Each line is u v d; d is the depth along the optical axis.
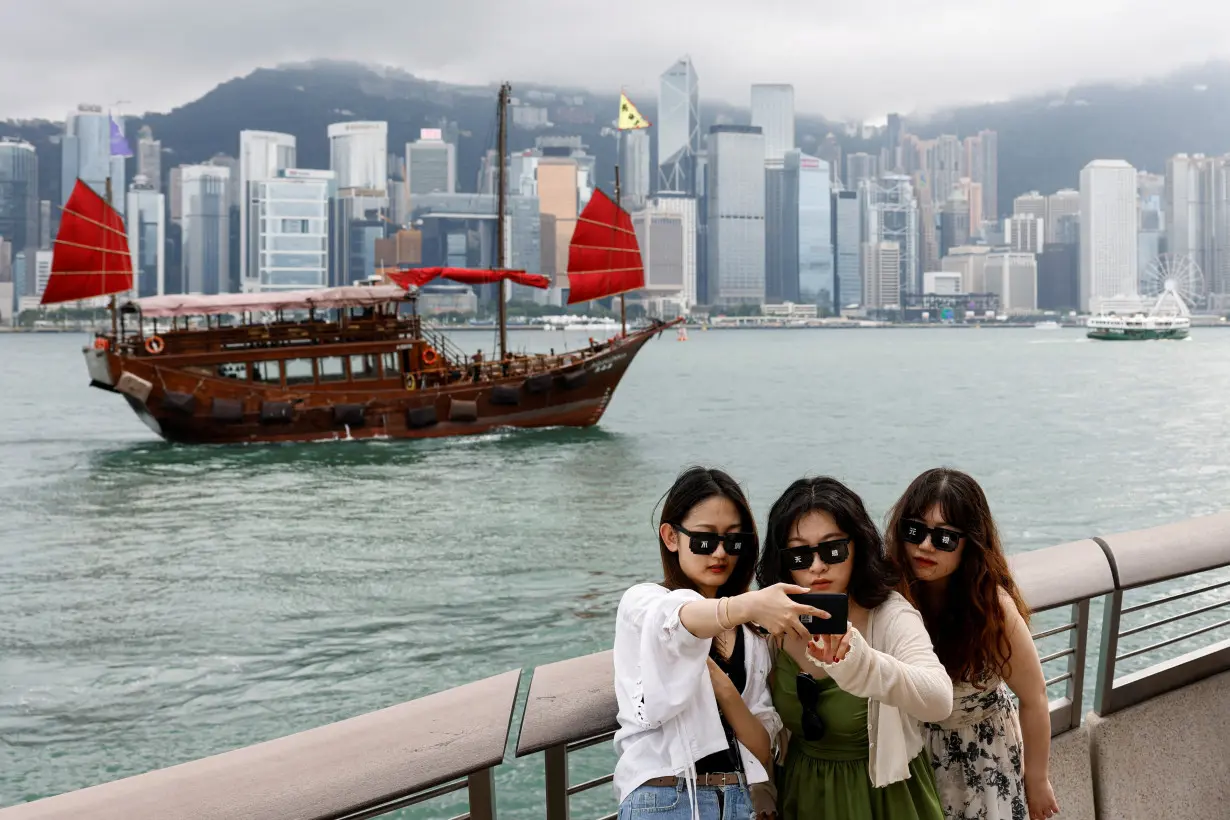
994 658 3.36
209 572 24.50
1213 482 37.88
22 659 17.34
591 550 26.27
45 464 46.03
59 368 159.12
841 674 2.67
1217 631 15.56
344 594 21.83
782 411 74.19
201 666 16.84
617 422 65.75
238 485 39.12
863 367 144.00
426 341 49.44
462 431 50.19
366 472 41.97
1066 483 37.94
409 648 17.67
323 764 2.50
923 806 3.06
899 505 3.45
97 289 51.81
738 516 3.02
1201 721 4.70
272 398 46.50
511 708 2.82
